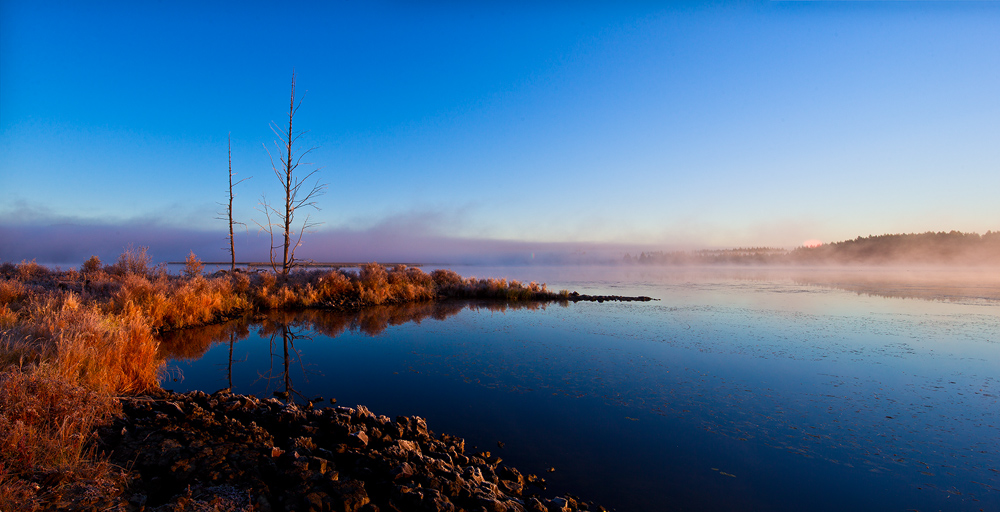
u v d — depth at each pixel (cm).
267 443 440
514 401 689
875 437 566
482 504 364
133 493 326
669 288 3228
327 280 1978
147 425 456
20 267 1934
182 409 518
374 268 2305
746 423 609
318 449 436
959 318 1605
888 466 489
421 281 2520
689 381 802
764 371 869
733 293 2756
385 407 650
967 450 529
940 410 660
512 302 2181
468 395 714
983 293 2716
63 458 332
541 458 497
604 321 1507
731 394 731
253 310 1628
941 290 2980
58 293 1128
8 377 380
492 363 918
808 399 709
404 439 507
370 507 341
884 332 1310
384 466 402
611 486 438
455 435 555
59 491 298
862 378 826
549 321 1505
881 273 6731
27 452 311
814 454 517
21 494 279
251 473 368
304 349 1029
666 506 404
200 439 426
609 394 727
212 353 970
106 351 586
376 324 1412
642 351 1038
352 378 800
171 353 962
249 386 733
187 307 1303
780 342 1151
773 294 2669
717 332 1298
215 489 336
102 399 454
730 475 465
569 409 656
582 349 1055
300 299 1778
